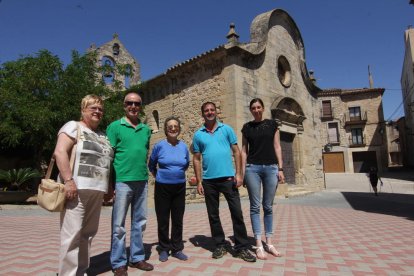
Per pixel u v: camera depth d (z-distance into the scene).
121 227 3.64
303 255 4.33
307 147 18.05
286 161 16.09
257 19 15.73
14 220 7.84
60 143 3.09
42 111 11.69
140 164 3.80
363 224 6.88
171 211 4.34
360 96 36.00
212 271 3.67
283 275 3.53
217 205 4.34
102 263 4.04
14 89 12.61
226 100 13.14
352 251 4.55
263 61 14.99
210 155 4.30
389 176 29.39
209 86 13.95
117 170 3.73
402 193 17.58
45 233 5.95
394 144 45.44
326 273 3.60
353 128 36.09
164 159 4.30
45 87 12.77
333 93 36.66
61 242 3.07
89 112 3.41
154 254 4.41
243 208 9.70
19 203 11.82
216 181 4.29
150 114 17.27
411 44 26.33
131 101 3.87
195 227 6.52
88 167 3.19
